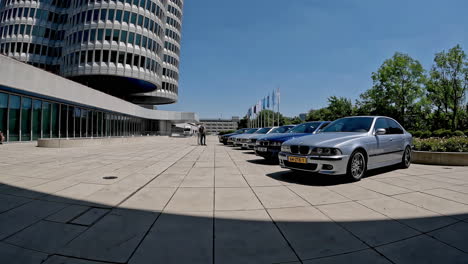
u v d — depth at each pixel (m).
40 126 19.30
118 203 3.74
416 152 8.38
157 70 39.56
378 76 37.53
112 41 34.19
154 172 6.46
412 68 34.88
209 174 6.17
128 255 2.21
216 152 12.98
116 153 12.04
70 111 23.33
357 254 2.23
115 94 48.19
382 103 36.56
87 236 2.60
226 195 4.18
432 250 2.28
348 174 4.93
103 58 33.81
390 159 6.15
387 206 3.54
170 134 63.09
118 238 2.56
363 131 5.83
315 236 2.60
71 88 22.05
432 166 7.52
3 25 45.25
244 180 5.41
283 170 6.78
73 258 2.16
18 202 3.73
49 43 46.25
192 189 4.61
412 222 2.96
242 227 2.84
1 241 2.47
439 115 36.31
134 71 35.56
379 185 4.84
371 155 5.47
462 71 34.31
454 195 4.09
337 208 3.48
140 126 48.06
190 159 9.54
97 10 34.25
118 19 34.69
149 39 37.56
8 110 16.42
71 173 6.22
